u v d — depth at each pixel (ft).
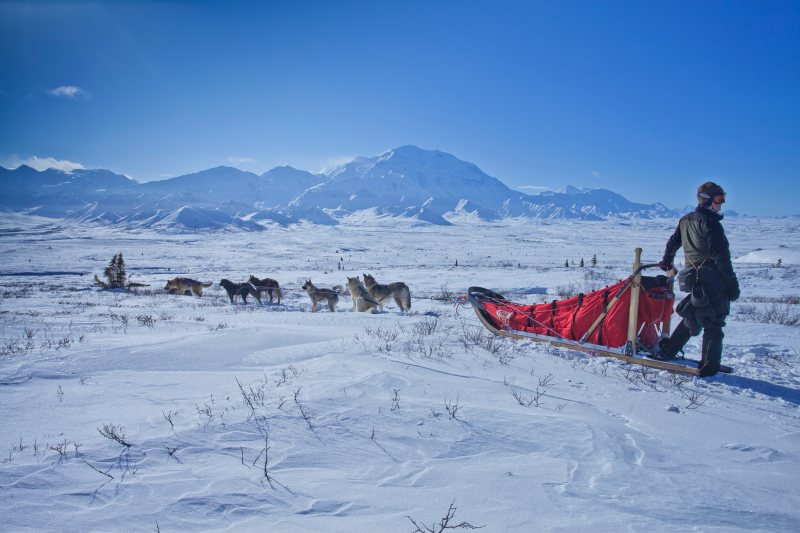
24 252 260.01
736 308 41.50
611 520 7.16
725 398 14.38
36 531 6.86
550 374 16.10
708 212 15.87
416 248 311.47
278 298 62.95
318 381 14.62
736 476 9.09
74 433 11.03
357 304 41.91
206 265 188.96
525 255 237.45
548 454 9.75
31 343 22.79
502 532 6.80
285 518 7.24
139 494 7.96
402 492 8.04
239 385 14.66
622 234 517.55
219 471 8.82
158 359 18.66
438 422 11.25
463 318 31.99
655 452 10.13
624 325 18.12
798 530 7.07
